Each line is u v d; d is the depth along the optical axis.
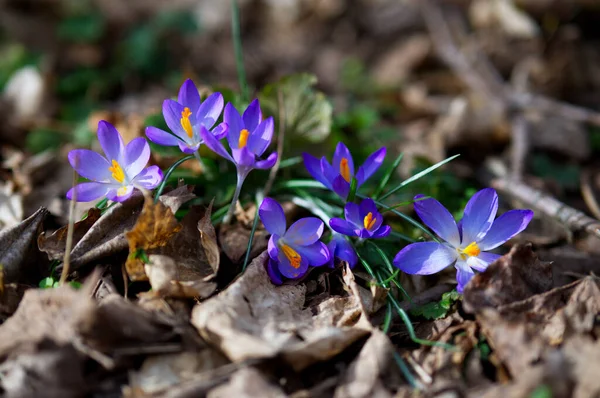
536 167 0.78
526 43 0.96
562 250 0.67
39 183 0.73
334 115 0.77
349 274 0.61
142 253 0.60
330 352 0.58
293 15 1.14
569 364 0.57
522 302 0.59
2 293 0.60
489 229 0.61
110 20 1.10
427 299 0.63
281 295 0.60
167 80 0.98
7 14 1.08
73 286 0.60
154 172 0.60
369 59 1.05
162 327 0.58
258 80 1.01
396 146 0.78
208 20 1.12
